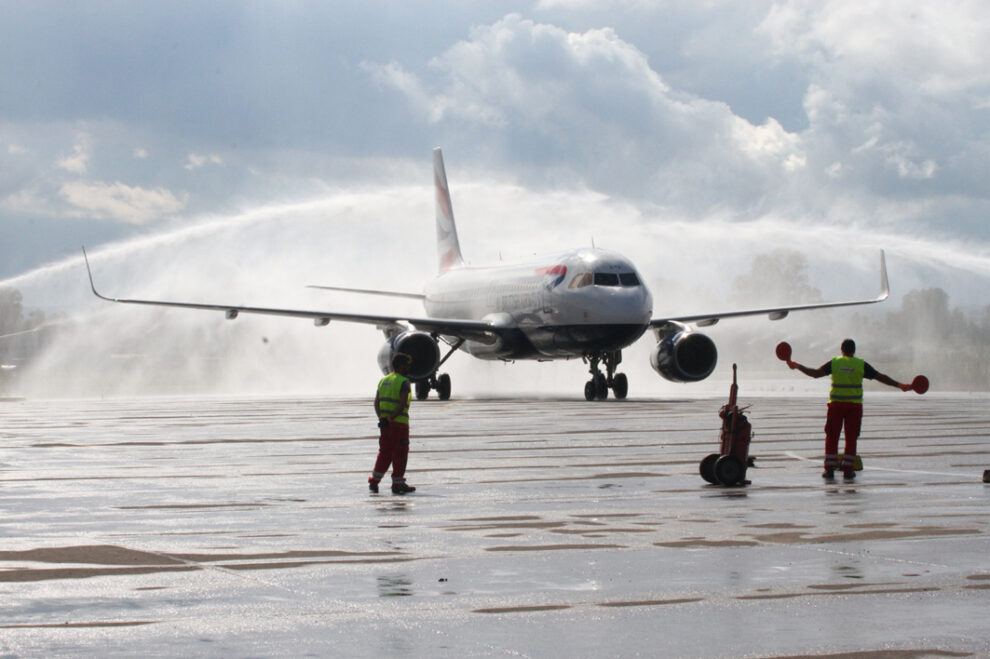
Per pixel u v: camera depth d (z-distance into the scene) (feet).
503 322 264.31
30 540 63.57
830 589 49.21
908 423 164.25
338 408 228.63
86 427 166.81
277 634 42.01
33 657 39.01
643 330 244.42
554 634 41.83
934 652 39.24
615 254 248.32
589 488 88.02
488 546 60.95
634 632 42.04
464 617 44.52
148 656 39.14
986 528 66.08
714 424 160.97
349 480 94.79
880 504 77.56
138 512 75.31
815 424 161.79
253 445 131.03
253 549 60.39
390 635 41.78
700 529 66.33
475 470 101.65
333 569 54.49
